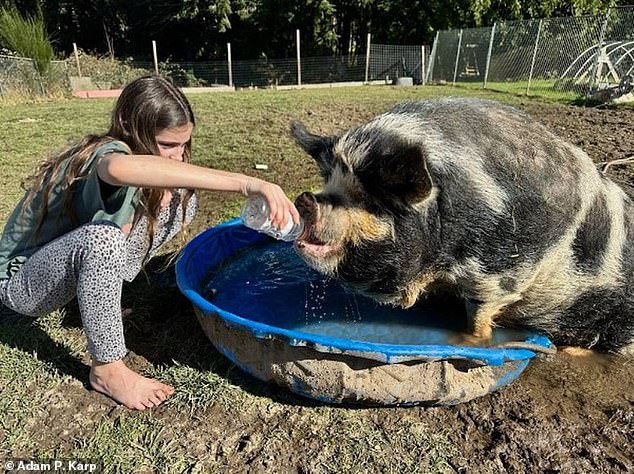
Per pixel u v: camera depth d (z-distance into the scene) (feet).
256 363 8.23
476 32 58.44
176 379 8.95
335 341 7.46
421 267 8.48
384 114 8.57
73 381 9.00
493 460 7.61
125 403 8.46
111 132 8.25
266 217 7.19
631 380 9.39
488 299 8.83
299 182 19.10
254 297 10.91
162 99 7.86
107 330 8.13
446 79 64.13
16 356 9.44
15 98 42.80
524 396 8.81
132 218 9.07
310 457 7.62
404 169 7.41
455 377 7.82
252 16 81.56
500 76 56.29
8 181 19.13
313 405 8.49
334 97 43.45
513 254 8.34
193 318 10.75
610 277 9.30
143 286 11.92
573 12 70.23
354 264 8.14
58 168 8.18
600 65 43.70
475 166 8.07
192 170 7.14
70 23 89.51
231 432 8.06
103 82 60.64
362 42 87.30
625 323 9.75
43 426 8.16
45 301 8.38
